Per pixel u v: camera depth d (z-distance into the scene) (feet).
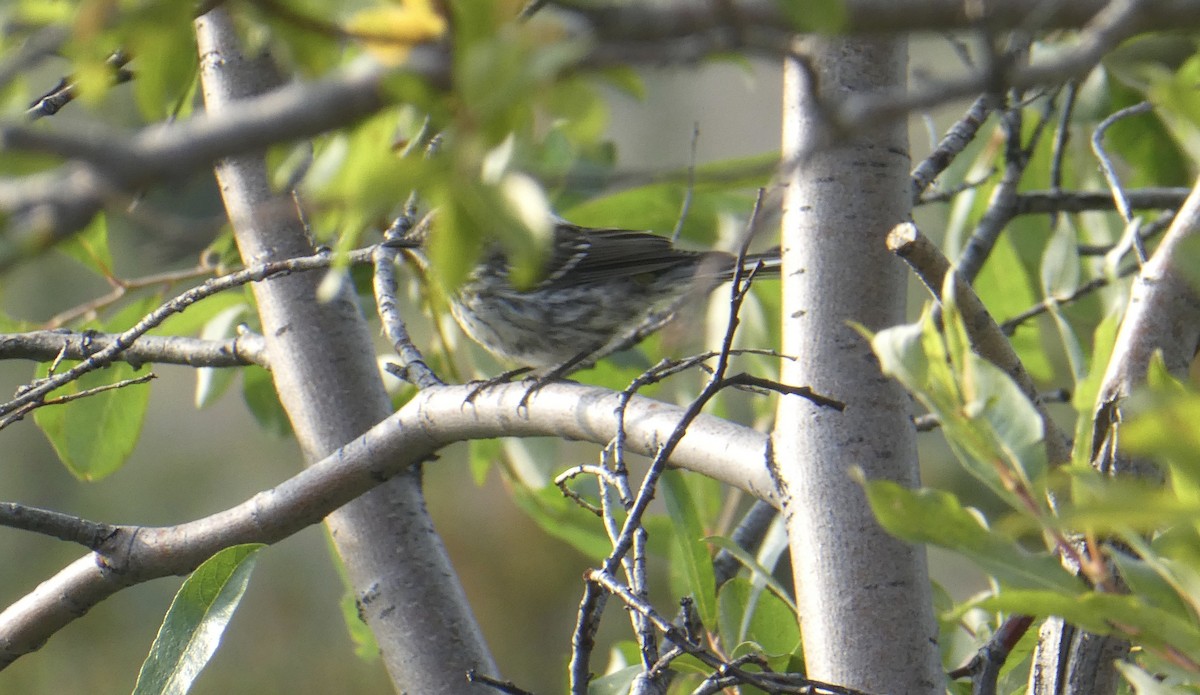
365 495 25.27
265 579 58.54
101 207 8.12
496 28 9.37
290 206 12.51
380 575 24.97
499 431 22.47
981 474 12.32
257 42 13.48
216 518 23.20
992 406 12.23
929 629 18.58
